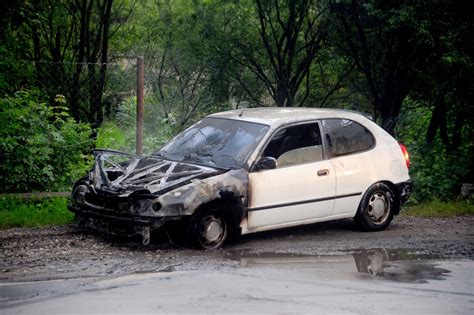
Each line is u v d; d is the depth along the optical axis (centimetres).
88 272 726
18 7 1429
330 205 927
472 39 1447
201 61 2044
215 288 684
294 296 666
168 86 2091
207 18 2014
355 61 1833
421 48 1681
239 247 866
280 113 951
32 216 969
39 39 1858
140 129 1112
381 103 1825
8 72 1441
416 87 1809
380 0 1644
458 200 1329
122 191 817
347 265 797
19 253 794
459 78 1507
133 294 656
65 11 1912
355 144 966
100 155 915
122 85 1944
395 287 711
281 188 876
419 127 1838
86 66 1809
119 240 870
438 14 1497
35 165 1129
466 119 1598
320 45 1952
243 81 2066
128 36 2198
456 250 892
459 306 652
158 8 2159
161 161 899
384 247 895
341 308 633
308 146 917
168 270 745
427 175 1437
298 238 933
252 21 2008
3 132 1093
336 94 2084
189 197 807
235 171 848
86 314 594
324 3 1820
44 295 644
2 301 623
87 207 861
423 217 1136
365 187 962
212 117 978
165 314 601
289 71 1980
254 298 654
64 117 1625
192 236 830
